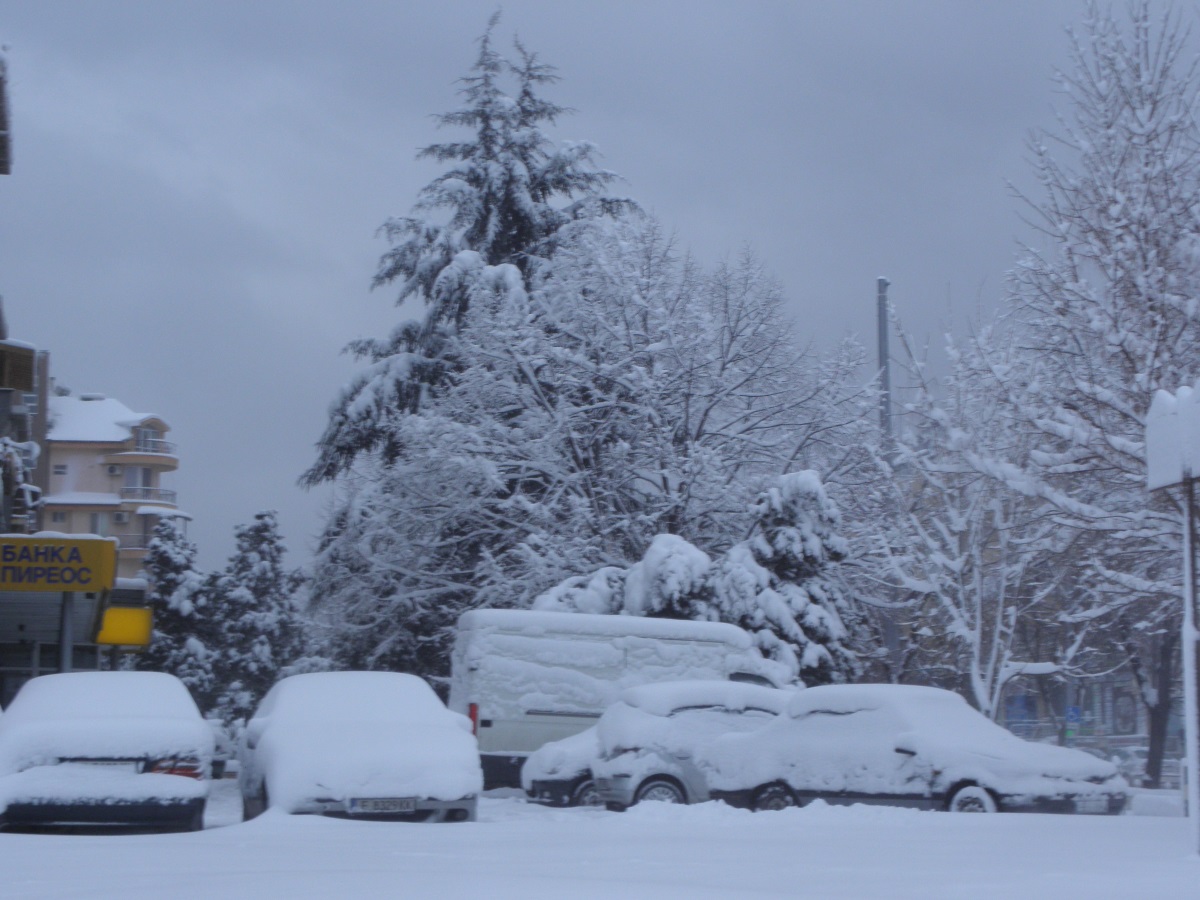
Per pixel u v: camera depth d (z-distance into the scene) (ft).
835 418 89.71
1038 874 24.61
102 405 279.08
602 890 20.77
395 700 43.47
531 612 62.23
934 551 71.41
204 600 183.21
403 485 89.56
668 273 90.99
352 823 36.45
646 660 63.10
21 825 35.37
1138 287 51.39
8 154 76.07
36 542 65.36
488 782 59.62
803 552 78.33
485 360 89.86
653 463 88.63
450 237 100.58
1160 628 72.95
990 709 69.21
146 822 36.22
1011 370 59.00
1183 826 36.47
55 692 39.29
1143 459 49.70
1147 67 53.93
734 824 37.65
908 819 38.65
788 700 53.57
